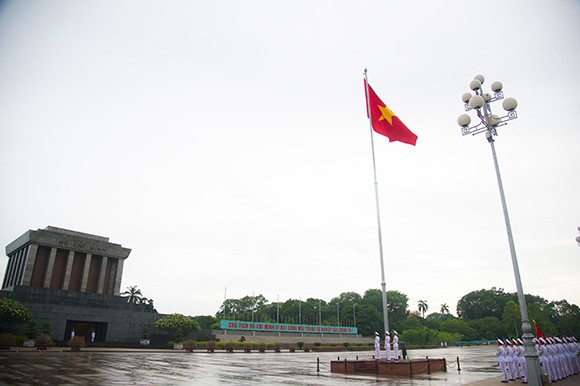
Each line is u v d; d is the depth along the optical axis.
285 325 80.94
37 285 62.19
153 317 62.81
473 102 16.62
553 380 18.83
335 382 17.86
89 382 16.03
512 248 15.55
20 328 49.47
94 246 67.69
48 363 24.39
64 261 65.94
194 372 22.33
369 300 130.25
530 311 111.38
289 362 33.66
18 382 15.23
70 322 57.78
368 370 22.47
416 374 21.81
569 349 22.39
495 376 21.03
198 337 65.81
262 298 139.62
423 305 155.62
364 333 108.69
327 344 79.81
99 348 49.44
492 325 124.06
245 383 17.34
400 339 98.00
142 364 26.81
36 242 62.47
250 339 72.62
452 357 44.94
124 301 64.25
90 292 67.12
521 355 18.33
